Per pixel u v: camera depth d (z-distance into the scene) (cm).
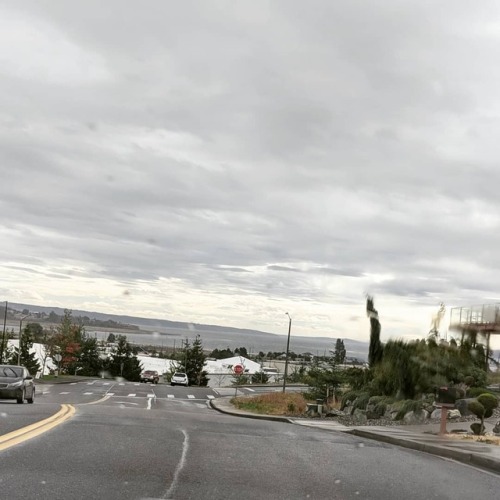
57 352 8456
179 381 7744
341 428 2123
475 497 814
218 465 916
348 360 5606
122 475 783
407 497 775
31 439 1038
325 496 747
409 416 2366
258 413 3669
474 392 2628
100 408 2222
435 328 2988
